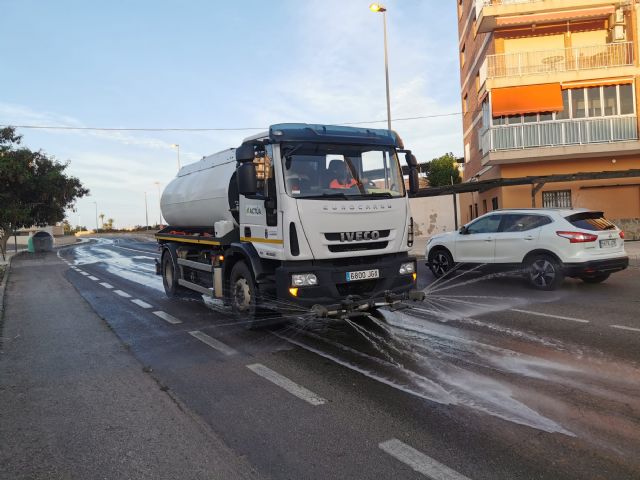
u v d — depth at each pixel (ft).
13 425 13.39
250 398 14.66
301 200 19.89
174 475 10.41
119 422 13.32
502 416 12.67
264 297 22.21
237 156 20.66
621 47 67.92
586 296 29.27
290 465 10.62
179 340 22.24
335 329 23.11
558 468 10.07
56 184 115.24
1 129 107.04
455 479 9.80
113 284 45.39
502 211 35.06
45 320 28.55
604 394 13.94
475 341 20.06
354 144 21.84
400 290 21.65
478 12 73.46
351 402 14.01
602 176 59.52
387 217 21.62
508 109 68.69
